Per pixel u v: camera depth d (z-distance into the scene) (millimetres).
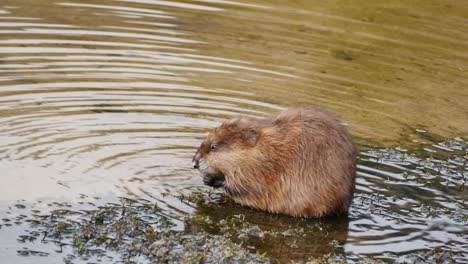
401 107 18672
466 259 12555
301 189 13453
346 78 19797
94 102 17047
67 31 20875
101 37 20703
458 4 25828
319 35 22328
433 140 17188
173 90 18016
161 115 16719
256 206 13820
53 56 19281
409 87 19812
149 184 13984
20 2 22781
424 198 14492
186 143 15602
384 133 17203
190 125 16375
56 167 14148
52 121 15930
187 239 12352
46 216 12625
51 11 22312
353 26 23219
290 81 19219
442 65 21297
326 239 12875
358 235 13070
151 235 12297
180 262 11633
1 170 13820
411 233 13234
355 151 13703
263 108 17469
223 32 21906
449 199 14531
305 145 13414
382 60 21188
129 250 11906
